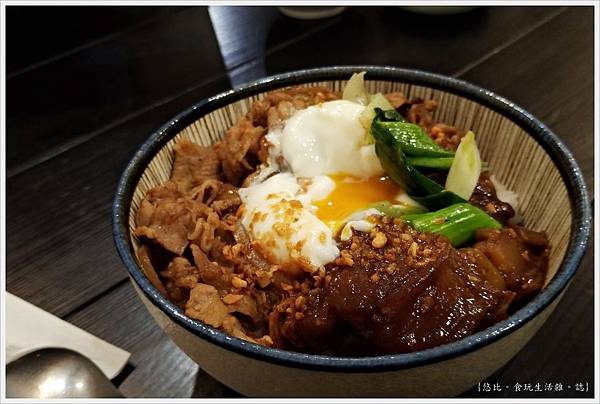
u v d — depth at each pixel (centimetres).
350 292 17
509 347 16
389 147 20
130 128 34
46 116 35
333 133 22
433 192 21
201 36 41
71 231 28
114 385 21
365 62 38
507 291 18
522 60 37
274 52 39
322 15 42
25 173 31
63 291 25
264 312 19
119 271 26
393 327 17
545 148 21
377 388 15
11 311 22
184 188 23
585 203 18
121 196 20
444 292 17
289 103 24
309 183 21
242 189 22
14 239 27
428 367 14
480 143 24
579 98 33
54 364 21
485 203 22
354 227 19
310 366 14
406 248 18
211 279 19
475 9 42
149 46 41
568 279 16
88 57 40
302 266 19
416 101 25
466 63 37
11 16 45
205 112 24
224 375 17
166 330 17
